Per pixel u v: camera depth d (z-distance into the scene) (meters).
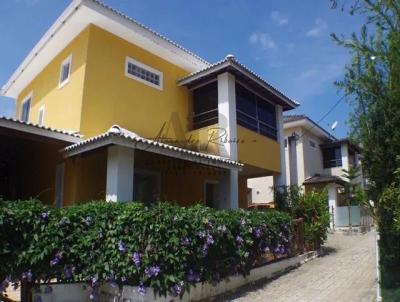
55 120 14.59
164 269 7.48
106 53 14.00
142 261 7.35
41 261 7.06
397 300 6.93
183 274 7.64
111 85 13.91
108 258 7.52
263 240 10.58
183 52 16.31
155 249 7.46
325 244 16.64
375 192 7.02
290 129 28.98
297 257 12.42
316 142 31.23
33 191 13.76
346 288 8.98
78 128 12.64
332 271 11.12
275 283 9.98
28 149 14.53
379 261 7.64
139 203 7.97
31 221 7.03
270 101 18.38
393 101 6.02
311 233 13.91
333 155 31.39
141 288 7.22
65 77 14.70
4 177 15.27
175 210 7.99
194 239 8.00
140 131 14.59
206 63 17.41
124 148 10.34
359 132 6.90
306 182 27.41
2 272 6.68
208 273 8.41
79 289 7.65
